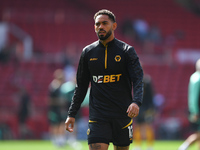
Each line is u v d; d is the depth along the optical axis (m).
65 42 90.62
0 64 76.44
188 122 63.56
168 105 67.94
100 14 15.91
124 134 16.08
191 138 30.47
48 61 80.00
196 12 107.81
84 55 16.34
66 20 96.81
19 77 73.00
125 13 105.12
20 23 93.94
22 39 86.44
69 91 42.44
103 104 15.96
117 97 15.94
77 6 103.75
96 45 16.25
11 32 86.56
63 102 43.75
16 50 79.75
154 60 84.00
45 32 92.44
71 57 78.44
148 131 36.94
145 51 86.62
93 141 15.73
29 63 78.00
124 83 16.09
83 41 92.00
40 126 61.88
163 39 94.38
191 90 27.44
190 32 100.50
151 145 37.00
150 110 36.16
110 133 15.91
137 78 15.56
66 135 47.03
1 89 71.00
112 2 106.62
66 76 73.81
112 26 15.93
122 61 15.80
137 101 15.12
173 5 109.25
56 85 44.19
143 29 92.56
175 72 79.56
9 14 95.12
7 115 62.19
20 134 60.59
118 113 15.91
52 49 85.88
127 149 16.45
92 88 16.42
